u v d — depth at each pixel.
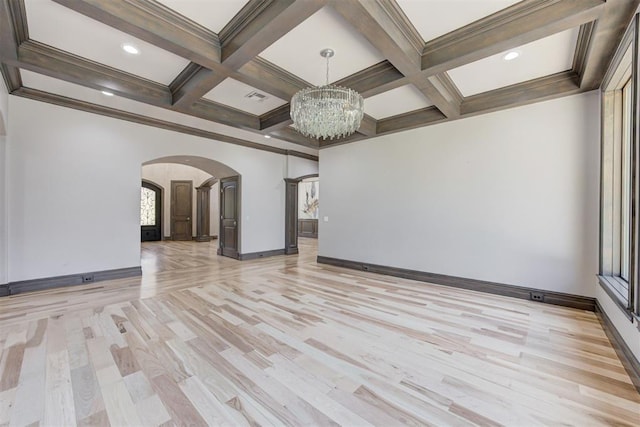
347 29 2.66
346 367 2.21
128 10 2.35
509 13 2.44
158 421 1.63
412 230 5.04
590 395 1.89
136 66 3.43
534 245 3.84
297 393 1.89
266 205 7.32
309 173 8.29
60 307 3.47
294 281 4.87
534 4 2.34
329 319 3.16
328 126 3.40
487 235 4.22
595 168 3.45
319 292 4.21
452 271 4.57
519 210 3.96
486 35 2.61
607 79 2.98
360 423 1.63
